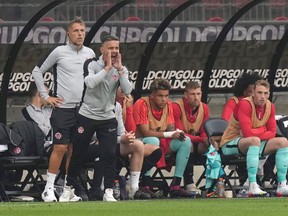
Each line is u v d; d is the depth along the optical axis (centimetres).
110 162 3641
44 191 3688
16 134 3750
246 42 4475
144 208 3011
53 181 3694
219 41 4384
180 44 4372
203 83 4456
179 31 4350
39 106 3984
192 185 4088
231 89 4512
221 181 3975
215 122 4047
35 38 4116
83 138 3634
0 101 4116
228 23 4350
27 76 4175
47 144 3881
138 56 4319
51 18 4109
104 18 4141
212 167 3978
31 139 3800
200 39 4378
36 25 4106
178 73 4419
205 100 4466
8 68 4091
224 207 3062
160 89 4025
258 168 4119
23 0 4022
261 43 4497
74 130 3688
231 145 3984
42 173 4281
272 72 4559
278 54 4528
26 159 3734
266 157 4119
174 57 4394
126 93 3619
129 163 3922
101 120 3619
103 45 3562
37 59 4156
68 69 3666
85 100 3616
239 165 4119
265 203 3291
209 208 3011
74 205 3198
